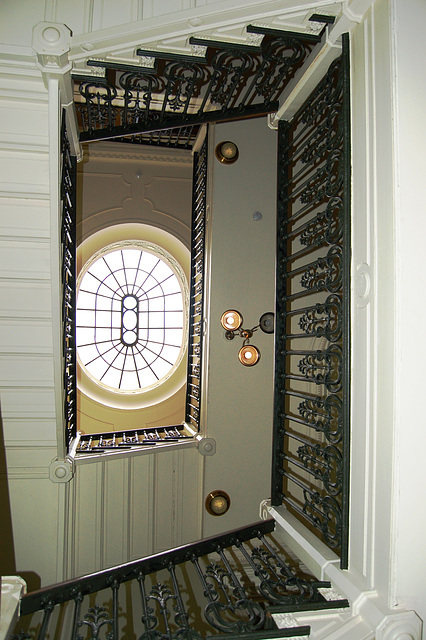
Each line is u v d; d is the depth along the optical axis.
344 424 2.33
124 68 2.64
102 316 6.99
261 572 2.60
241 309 4.94
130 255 6.99
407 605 1.95
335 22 2.42
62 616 3.61
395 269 1.95
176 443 4.65
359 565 2.19
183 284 6.62
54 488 3.83
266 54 2.72
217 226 4.95
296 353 3.00
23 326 3.22
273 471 3.19
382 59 2.09
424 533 1.98
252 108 3.40
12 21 2.35
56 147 2.62
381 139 2.08
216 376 4.84
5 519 3.73
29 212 2.91
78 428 6.23
